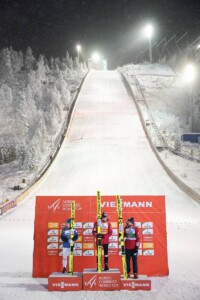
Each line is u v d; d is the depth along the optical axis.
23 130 63.59
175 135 55.66
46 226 11.55
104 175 37.59
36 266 11.38
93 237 11.45
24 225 21.78
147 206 11.63
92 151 46.94
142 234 11.52
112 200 11.67
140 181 35.25
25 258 14.06
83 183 35.19
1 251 15.26
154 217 11.59
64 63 124.38
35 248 11.47
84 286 10.02
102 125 58.50
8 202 27.16
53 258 11.42
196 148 50.38
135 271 10.41
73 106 68.31
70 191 32.78
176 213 24.97
